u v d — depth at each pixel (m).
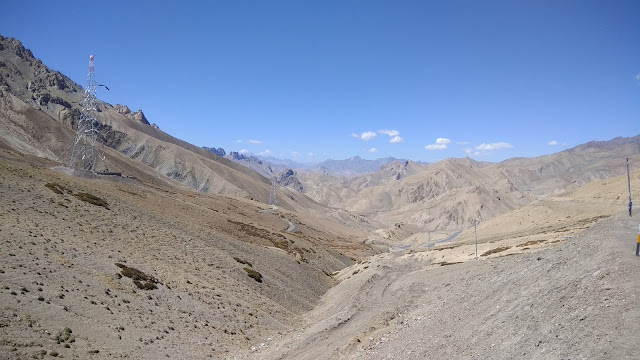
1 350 18.53
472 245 74.88
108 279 32.12
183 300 35.75
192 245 52.22
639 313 13.16
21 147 141.50
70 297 26.77
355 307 41.28
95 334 24.00
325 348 29.39
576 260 21.08
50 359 19.42
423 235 183.50
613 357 11.59
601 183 114.81
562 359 12.98
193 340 29.64
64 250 33.16
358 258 126.94
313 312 50.06
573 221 89.38
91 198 53.81
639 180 95.81
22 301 23.47
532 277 23.28
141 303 31.36
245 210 147.25
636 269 16.33
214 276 45.44
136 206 61.56
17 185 46.03
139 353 24.00
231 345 31.75
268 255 67.06
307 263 78.94
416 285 41.94
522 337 16.30
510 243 67.19
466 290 30.06
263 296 47.44
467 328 21.16
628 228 24.11
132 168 193.38
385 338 27.58
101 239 40.50
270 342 34.69
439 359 18.80
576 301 16.28
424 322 27.09
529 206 123.88
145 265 38.75
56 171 80.06
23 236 32.16
